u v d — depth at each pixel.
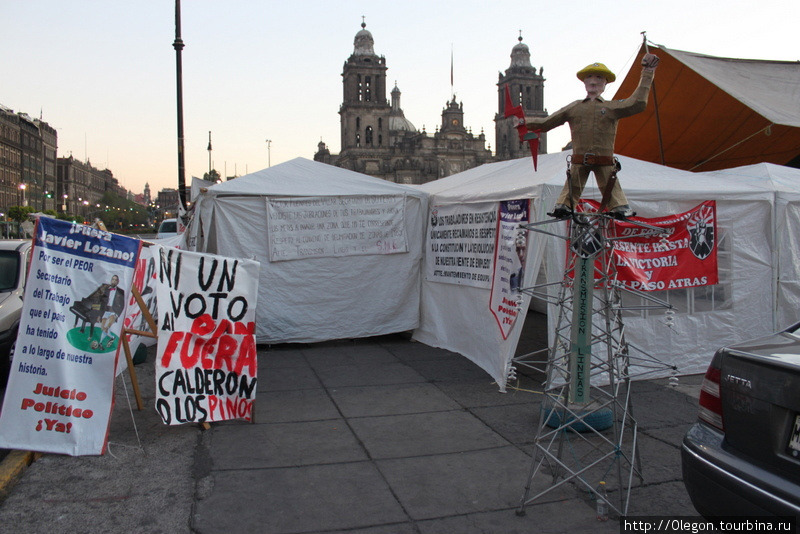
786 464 2.65
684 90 10.80
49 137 99.06
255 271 5.48
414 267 9.40
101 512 3.70
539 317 11.58
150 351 8.40
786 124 9.12
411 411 5.84
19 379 4.43
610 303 3.74
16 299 7.17
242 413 5.39
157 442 4.93
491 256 7.32
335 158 126.62
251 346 5.44
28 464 4.49
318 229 8.98
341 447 4.87
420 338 9.39
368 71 108.50
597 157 3.78
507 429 5.30
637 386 6.62
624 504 3.78
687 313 7.00
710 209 6.98
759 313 7.29
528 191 6.47
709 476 2.91
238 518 3.65
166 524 3.56
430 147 110.75
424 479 4.25
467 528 3.55
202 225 8.78
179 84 13.31
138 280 6.36
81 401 4.56
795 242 7.36
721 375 3.04
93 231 4.61
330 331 9.05
